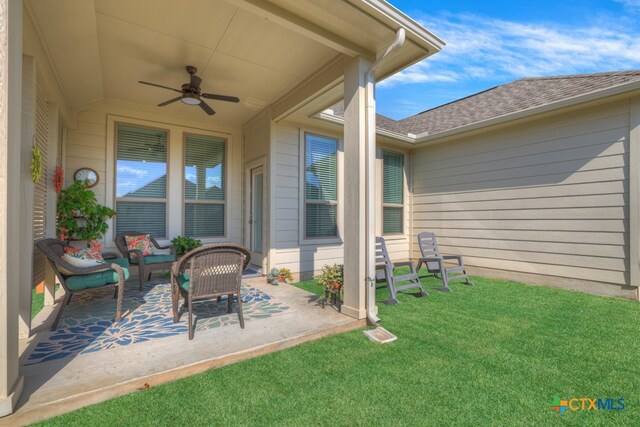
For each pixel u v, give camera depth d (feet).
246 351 8.14
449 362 8.00
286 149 17.88
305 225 18.58
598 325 10.67
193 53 12.20
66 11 9.02
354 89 10.98
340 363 7.93
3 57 5.32
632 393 6.70
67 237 14.43
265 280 16.85
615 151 14.61
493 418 5.91
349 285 11.03
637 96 13.96
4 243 5.44
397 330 10.19
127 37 11.10
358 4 8.86
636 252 13.92
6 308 5.53
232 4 9.31
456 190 21.34
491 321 11.07
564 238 16.25
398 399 6.46
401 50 10.68
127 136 17.19
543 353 8.52
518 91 22.24
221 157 20.22
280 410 6.08
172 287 10.25
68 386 6.39
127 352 7.98
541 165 17.16
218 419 5.81
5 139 5.36
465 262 20.77
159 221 17.99
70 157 15.67
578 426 5.71
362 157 10.79
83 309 11.48
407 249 24.39
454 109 26.25
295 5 8.77
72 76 12.71
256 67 13.26
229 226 20.22
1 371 5.54
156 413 5.95
